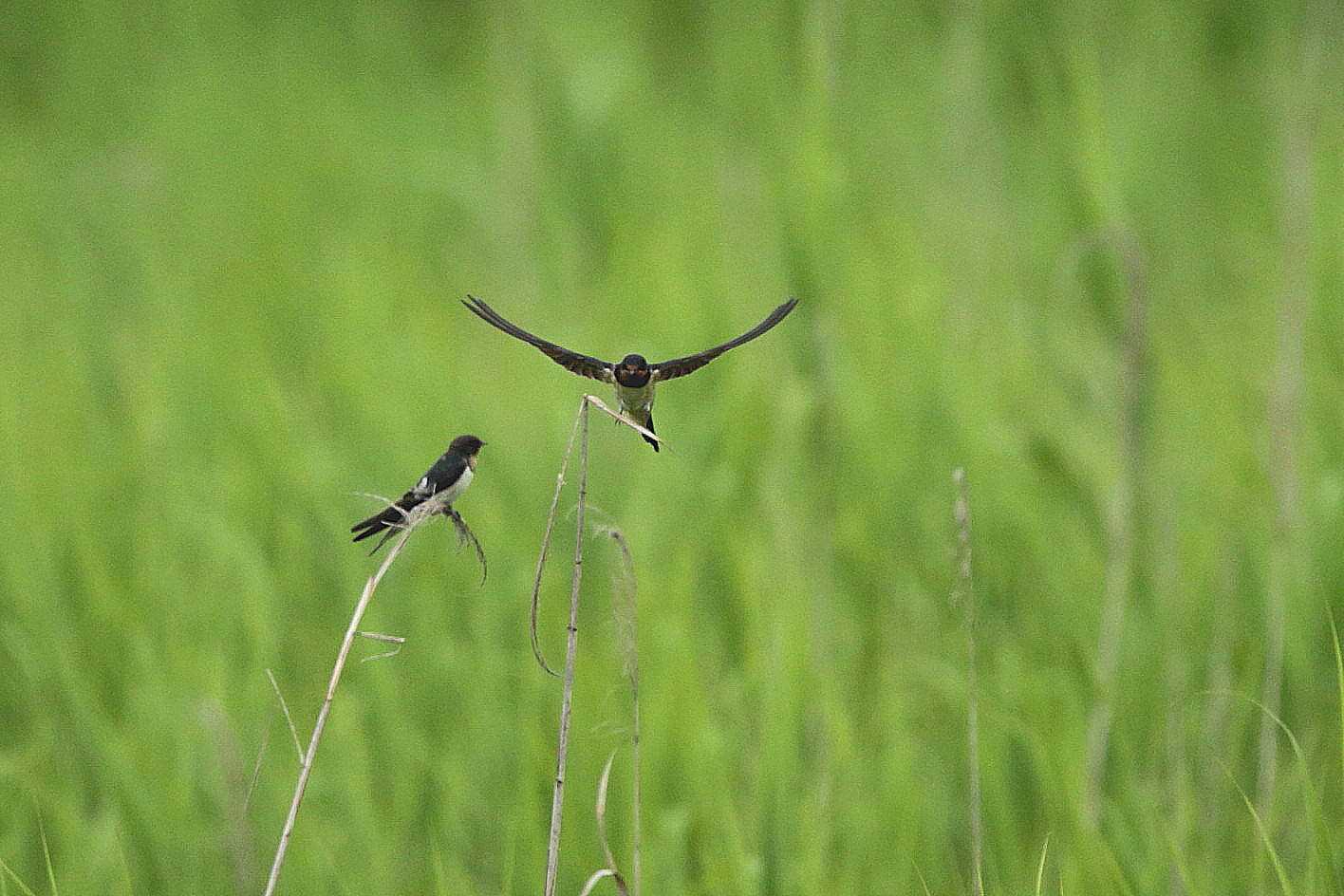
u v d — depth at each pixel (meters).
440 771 9.50
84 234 21.33
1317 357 13.48
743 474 12.96
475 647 10.63
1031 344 14.20
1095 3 17.38
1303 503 11.34
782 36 17.34
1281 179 16.58
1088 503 12.23
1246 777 9.59
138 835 8.91
